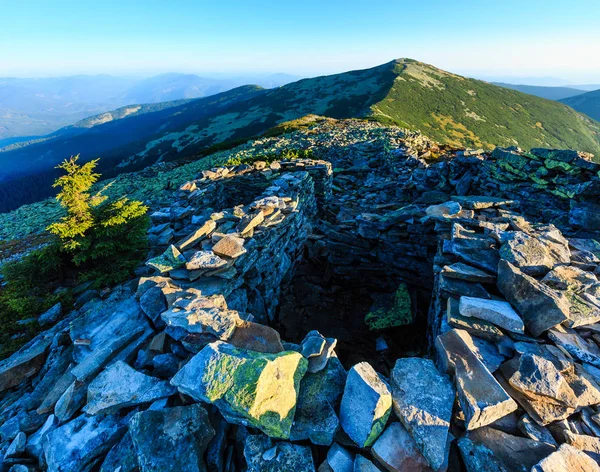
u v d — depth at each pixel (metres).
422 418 3.14
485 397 3.21
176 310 4.71
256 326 4.41
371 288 10.08
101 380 3.90
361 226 9.84
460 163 15.41
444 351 3.80
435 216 7.69
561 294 4.22
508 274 4.67
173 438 3.10
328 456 3.07
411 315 7.84
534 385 3.33
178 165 45.22
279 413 3.19
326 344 4.14
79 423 3.66
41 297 9.30
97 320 5.20
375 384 3.33
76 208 9.45
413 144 22.52
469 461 2.91
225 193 15.19
